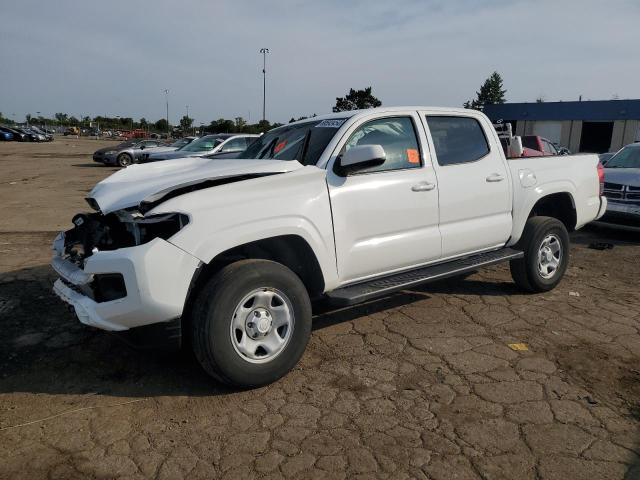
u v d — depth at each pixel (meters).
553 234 5.38
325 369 3.78
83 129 90.44
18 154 32.25
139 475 2.65
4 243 7.68
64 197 12.95
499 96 87.25
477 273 6.26
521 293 5.50
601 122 36.28
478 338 4.32
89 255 3.55
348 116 4.21
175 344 3.27
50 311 4.89
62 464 2.73
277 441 2.92
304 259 3.79
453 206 4.56
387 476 2.62
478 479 2.60
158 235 3.23
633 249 7.81
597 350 4.09
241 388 3.44
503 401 3.32
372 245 4.05
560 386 3.51
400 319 4.75
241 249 3.80
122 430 3.04
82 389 3.51
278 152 4.39
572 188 5.60
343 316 4.84
